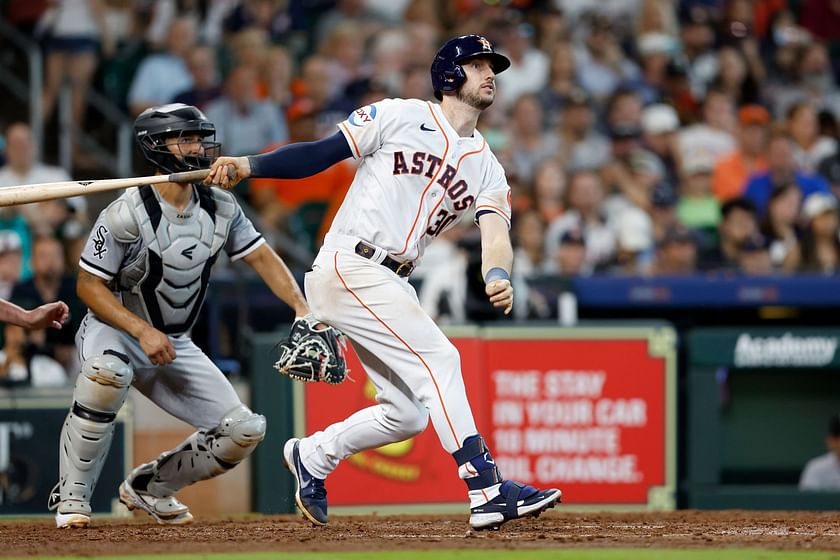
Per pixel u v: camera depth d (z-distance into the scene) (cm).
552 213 3997
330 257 1814
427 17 4716
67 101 4184
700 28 4838
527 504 1761
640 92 4603
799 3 5128
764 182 4238
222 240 2023
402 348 1780
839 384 3272
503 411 3006
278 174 1778
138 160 4166
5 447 2852
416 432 1900
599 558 1507
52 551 1616
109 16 4531
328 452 1938
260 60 4256
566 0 4859
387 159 1783
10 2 4472
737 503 3139
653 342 3058
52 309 1939
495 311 3397
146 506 2134
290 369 1861
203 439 2088
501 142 4225
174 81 4281
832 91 4888
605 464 3031
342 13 4681
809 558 1514
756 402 3266
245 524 2102
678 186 4328
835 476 3228
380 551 1571
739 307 3562
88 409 1970
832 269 3931
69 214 3597
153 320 2019
